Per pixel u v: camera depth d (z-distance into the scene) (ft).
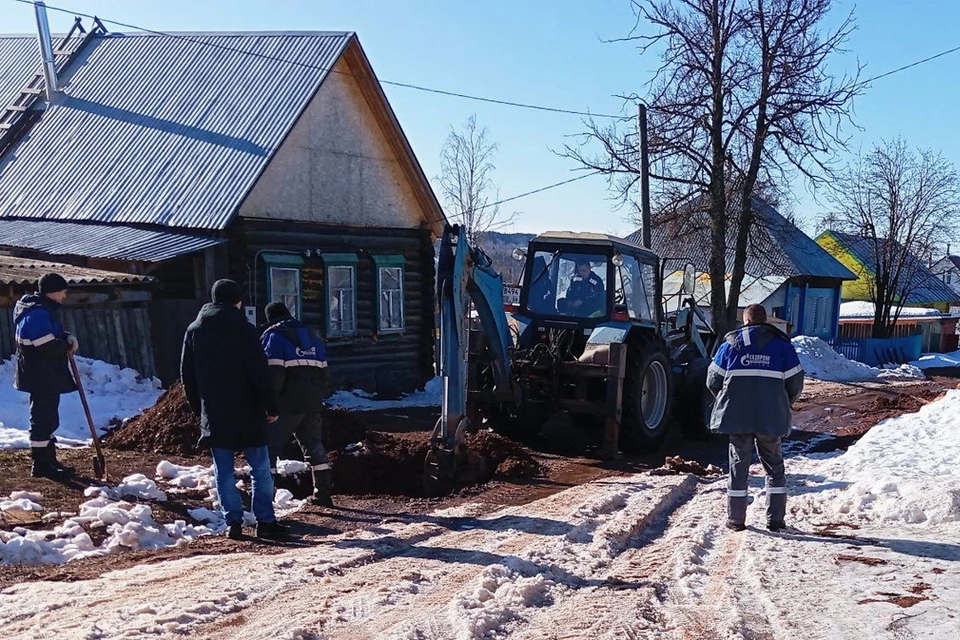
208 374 20.01
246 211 51.55
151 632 13.58
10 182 57.06
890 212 114.21
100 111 60.18
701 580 17.51
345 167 58.59
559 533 21.29
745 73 67.97
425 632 14.12
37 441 24.40
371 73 57.72
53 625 13.71
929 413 34.73
